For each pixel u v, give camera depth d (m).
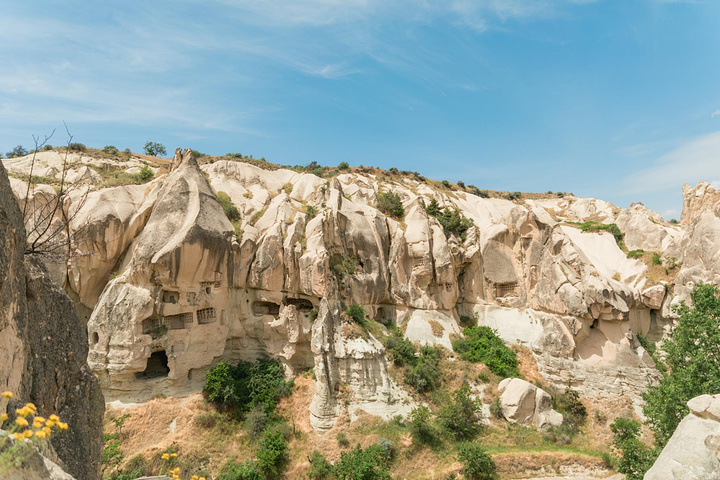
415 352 39.50
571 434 35.38
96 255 34.97
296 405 34.75
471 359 41.00
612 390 39.50
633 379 39.81
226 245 36.34
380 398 34.44
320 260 37.72
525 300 46.19
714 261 43.06
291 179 58.53
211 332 36.16
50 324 11.07
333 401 33.47
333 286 38.78
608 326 42.38
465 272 48.59
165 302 34.66
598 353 41.66
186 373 34.62
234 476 28.20
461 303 48.34
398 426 33.03
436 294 45.00
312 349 35.06
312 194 48.41
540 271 45.19
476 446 31.11
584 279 42.59
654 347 45.94
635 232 54.41
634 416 37.72
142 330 33.59
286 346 37.44
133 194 38.16
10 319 8.98
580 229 58.34
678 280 45.53
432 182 86.19
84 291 35.59
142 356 32.78
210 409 33.19
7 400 8.15
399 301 43.44
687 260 45.91
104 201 35.94
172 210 35.25
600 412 38.12
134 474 26.94
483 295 47.84
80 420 11.52
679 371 26.11
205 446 30.66
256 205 45.62
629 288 46.81
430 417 34.56
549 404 36.69
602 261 53.19
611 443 35.25
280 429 32.19
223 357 37.97
